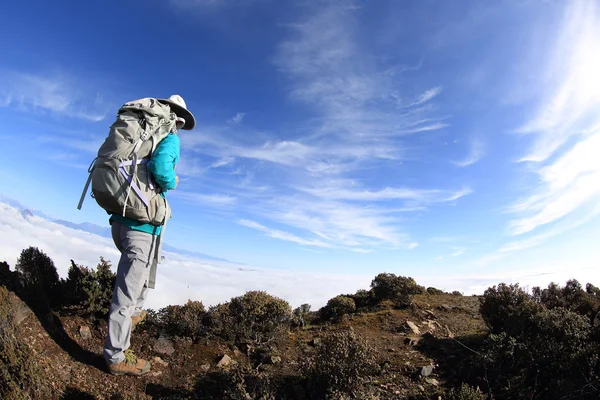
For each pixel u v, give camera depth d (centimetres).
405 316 391
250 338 300
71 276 258
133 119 203
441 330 354
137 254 209
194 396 219
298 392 229
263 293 332
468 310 417
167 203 222
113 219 213
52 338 215
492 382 243
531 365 240
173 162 214
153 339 262
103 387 204
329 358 229
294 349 299
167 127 217
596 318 296
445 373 264
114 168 195
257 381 228
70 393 189
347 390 219
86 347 228
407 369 267
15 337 179
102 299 253
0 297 191
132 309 216
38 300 228
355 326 363
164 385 224
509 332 280
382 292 455
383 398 228
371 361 235
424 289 520
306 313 418
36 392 173
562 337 251
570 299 348
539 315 274
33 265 244
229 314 307
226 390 222
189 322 279
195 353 264
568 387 217
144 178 204
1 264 236
